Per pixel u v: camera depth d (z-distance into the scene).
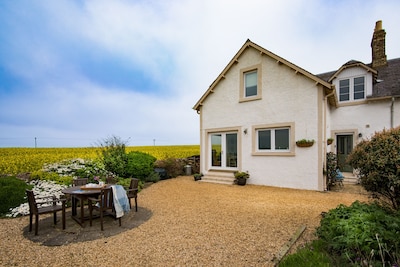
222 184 11.03
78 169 10.34
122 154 11.78
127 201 5.44
